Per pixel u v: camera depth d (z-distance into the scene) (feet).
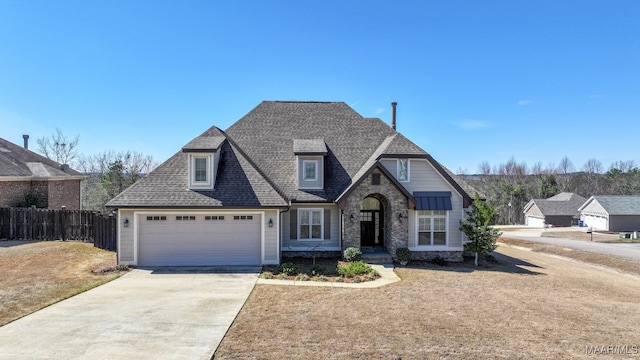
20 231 79.77
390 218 66.74
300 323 33.88
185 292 44.01
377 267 61.62
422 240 68.54
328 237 69.26
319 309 38.19
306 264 61.98
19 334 30.50
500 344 30.25
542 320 36.76
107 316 35.04
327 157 75.36
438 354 28.02
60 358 26.25
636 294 52.65
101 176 172.24
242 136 78.89
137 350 27.68
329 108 86.99
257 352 27.63
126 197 58.85
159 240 59.62
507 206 262.67
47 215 78.95
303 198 67.67
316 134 80.64
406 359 27.04
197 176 61.67
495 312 38.78
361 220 74.38
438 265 65.10
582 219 204.03
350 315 36.50
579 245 121.70
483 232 65.67
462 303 41.78
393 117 92.27
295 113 84.84
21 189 101.40
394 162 67.97
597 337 32.60
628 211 178.60
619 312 41.34
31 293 42.63
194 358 26.53
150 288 45.80
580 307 42.45
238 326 32.81
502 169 345.31
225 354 27.22
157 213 59.36
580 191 290.56
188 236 60.13
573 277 61.82
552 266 73.41
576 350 29.55
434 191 68.18
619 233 164.04
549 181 279.69
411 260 67.46
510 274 60.29
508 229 197.47
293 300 41.27
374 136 81.35
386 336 31.22
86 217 77.00
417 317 36.35
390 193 66.13
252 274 54.08
